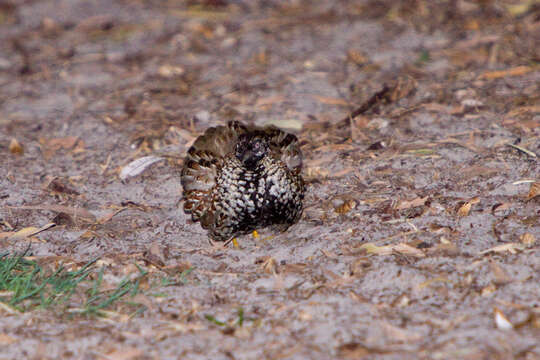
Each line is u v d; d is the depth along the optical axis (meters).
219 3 21.75
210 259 8.51
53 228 9.63
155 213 10.16
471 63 15.39
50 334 6.79
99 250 8.80
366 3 20.50
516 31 16.89
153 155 12.26
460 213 9.15
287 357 6.15
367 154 11.61
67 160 12.43
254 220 8.79
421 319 6.65
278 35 18.69
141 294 7.46
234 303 7.35
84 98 15.57
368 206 9.77
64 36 20.03
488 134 11.76
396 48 16.89
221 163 9.39
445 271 7.48
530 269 7.36
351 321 6.66
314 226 9.41
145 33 19.77
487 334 6.22
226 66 16.91
